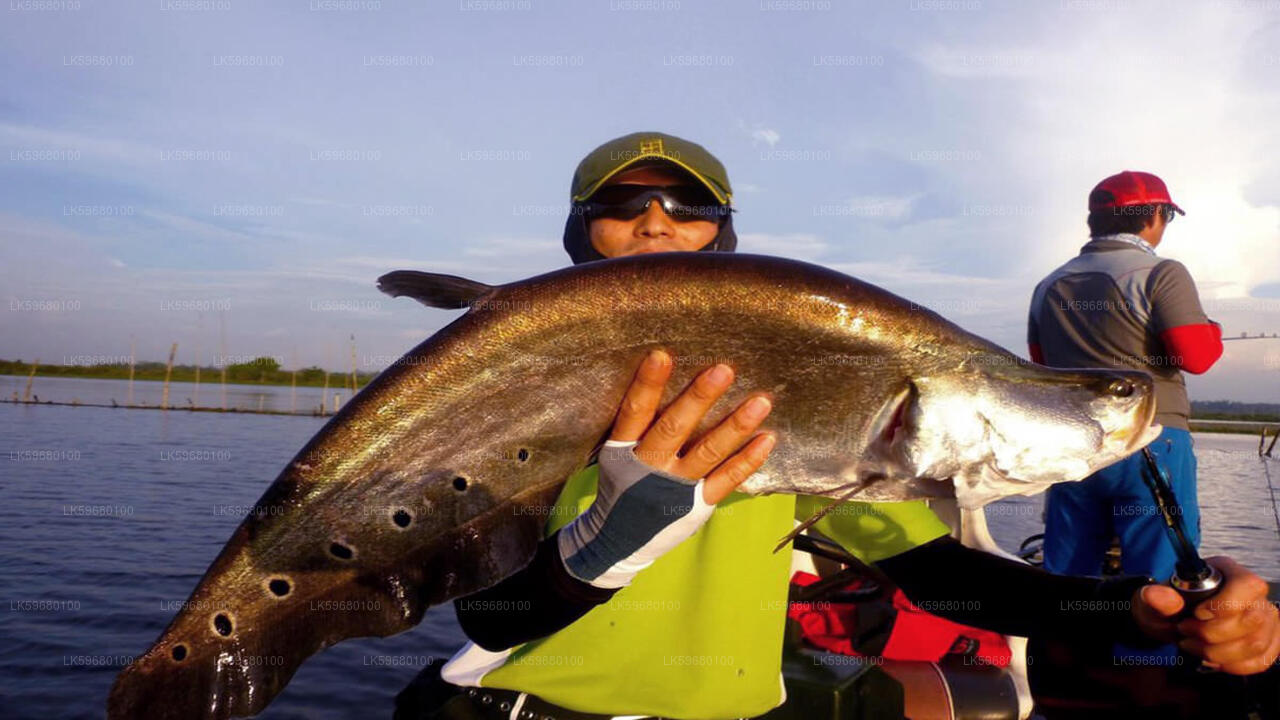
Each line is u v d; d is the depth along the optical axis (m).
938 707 2.36
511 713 1.85
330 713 4.61
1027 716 2.54
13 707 4.51
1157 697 2.10
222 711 1.46
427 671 2.20
